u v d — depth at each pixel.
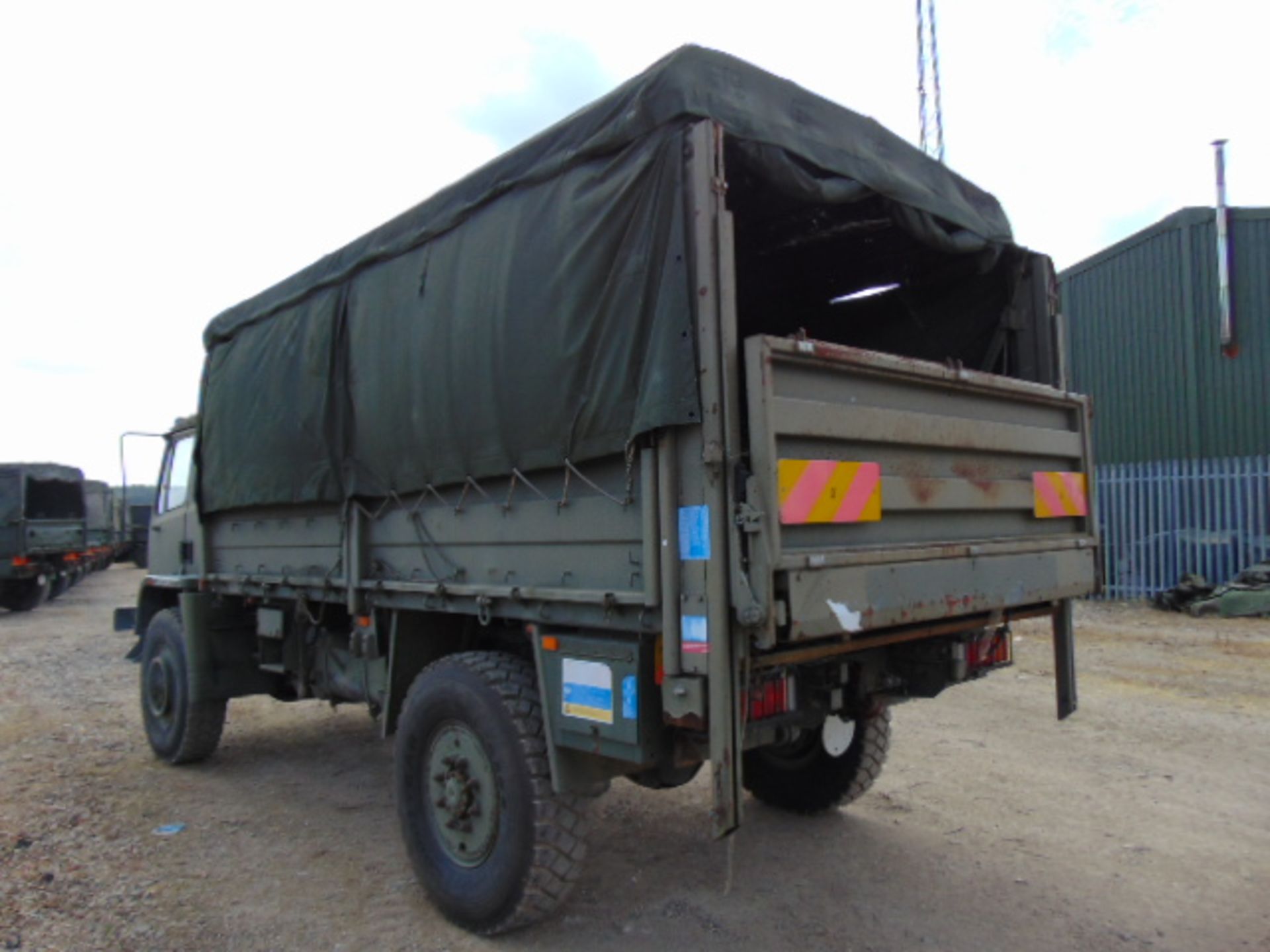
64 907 4.02
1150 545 13.91
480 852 3.76
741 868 4.42
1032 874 4.28
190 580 6.60
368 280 4.81
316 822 5.23
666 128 3.16
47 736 7.32
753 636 2.99
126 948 3.66
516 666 3.87
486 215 3.99
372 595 4.71
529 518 3.72
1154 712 7.26
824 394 3.19
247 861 4.61
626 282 3.24
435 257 4.29
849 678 3.94
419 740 4.09
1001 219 4.72
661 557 3.06
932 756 6.16
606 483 3.36
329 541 5.15
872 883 4.21
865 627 3.14
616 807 5.34
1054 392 4.42
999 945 3.62
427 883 3.97
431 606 4.23
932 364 3.66
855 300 5.57
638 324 3.17
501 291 3.81
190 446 7.02
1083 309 17.23
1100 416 16.89
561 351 3.49
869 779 4.87
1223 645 10.05
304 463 5.25
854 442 3.27
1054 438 4.41
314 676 5.81
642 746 3.18
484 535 3.97
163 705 6.51
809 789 5.05
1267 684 8.20
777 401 2.94
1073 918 3.84
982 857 4.49
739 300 5.25
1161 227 15.83
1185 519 13.66
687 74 3.12
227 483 6.18
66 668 10.93
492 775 3.70
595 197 3.40
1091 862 4.40
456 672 3.91
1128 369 16.45
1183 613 12.56
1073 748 6.31
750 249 4.81
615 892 4.16
